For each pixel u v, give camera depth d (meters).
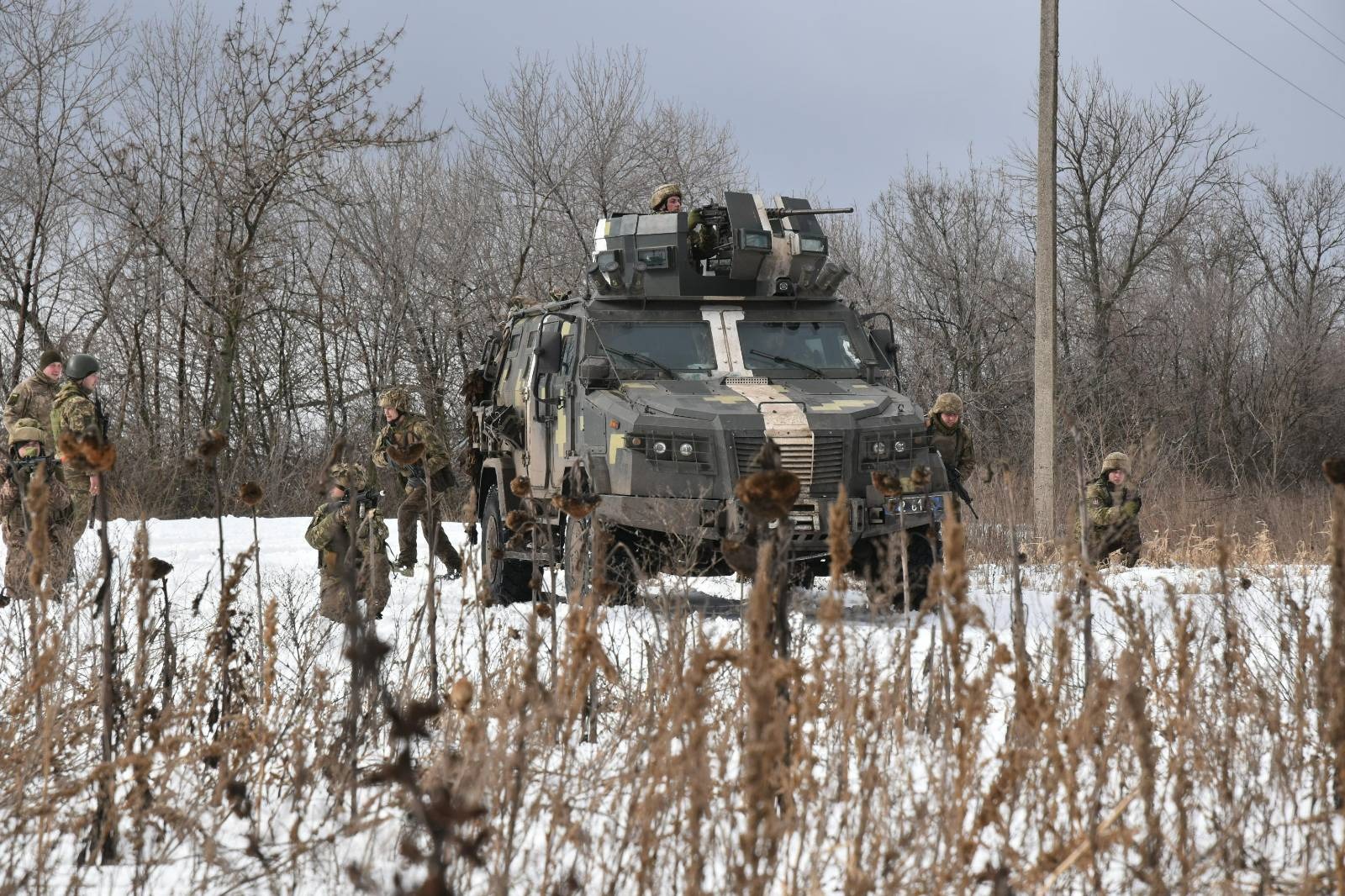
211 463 12.37
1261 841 10.80
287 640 18.97
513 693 9.95
